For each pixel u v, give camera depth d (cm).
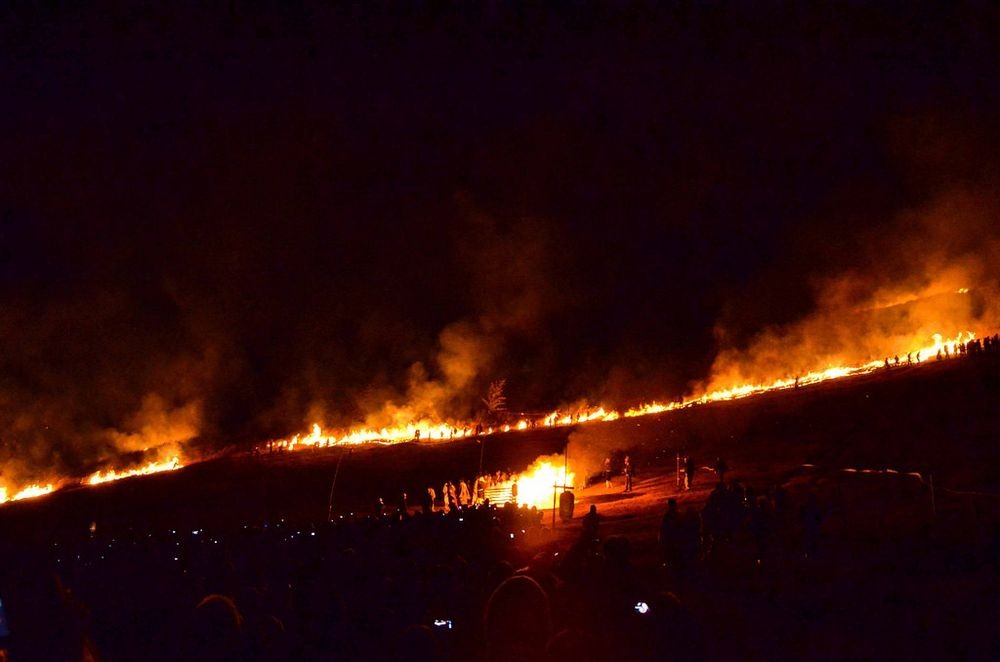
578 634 877
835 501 2484
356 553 1528
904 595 1374
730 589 1529
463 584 1159
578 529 2569
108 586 1546
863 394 4612
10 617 705
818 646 1127
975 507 2134
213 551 1875
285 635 991
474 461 5119
